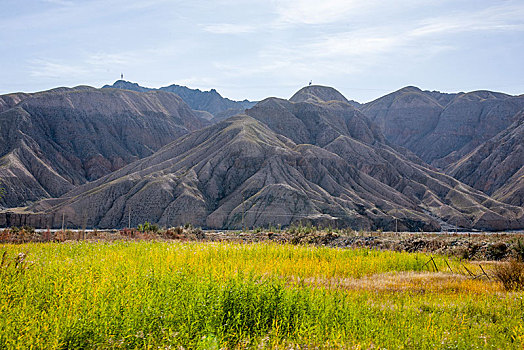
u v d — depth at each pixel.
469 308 13.74
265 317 10.34
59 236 38.56
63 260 17.00
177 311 9.55
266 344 8.95
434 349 9.55
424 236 49.12
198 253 20.95
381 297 15.21
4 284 10.06
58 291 9.80
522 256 28.91
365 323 10.86
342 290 14.91
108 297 9.63
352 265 21.84
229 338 9.12
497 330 11.48
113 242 29.30
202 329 9.10
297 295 11.43
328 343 9.09
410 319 11.77
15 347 7.43
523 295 15.25
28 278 11.05
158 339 8.51
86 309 8.88
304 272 19.33
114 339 8.22
